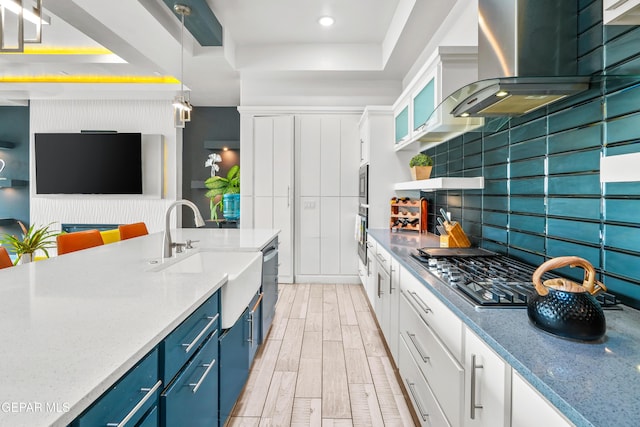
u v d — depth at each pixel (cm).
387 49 382
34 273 149
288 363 243
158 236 285
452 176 279
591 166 128
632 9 83
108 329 88
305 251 456
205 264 223
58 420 54
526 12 139
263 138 450
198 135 584
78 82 477
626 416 59
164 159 535
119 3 262
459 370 112
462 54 210
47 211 534
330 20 355
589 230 129
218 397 147
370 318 330
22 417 53
